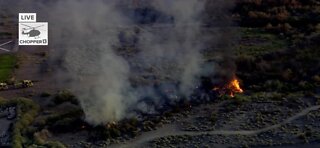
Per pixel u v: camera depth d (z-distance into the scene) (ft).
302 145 613.11
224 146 618.44
